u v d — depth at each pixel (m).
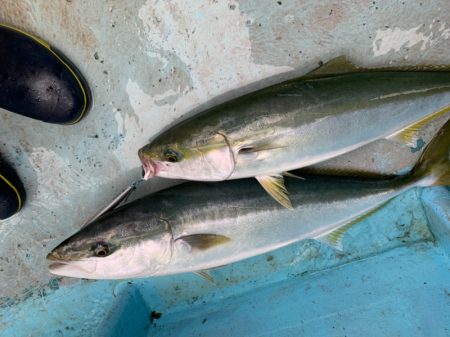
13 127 0.58
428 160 0.57
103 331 0.59
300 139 0.50
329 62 0.51
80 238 0.52
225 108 0.50
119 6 0.51
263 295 0.66
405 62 0.55
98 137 0.59
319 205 0.55
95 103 0.57
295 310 0.61
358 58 0.54
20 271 0.70
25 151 0.60
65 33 0.52
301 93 0.49
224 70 0.55
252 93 0.50
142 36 0.53
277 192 0.53
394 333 0.55
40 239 0.68
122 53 0.54
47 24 0.52
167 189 0.55
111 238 0.52
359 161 0.61
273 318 0.62
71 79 0.52
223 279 0.68
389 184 0.57
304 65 0.54
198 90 0.56
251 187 0.55
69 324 0.70
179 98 0.56
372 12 0.52
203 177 0.52
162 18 0.52
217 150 0.50
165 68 0.55
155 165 0.52
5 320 0.71
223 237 0.54
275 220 0.55
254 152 0.49
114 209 0.55
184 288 0.69
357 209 0.57
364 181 0.57
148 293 0.69
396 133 0.55
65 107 0.52
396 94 0.50
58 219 0.66
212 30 0.52
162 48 0.53
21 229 0.67
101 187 0.63
